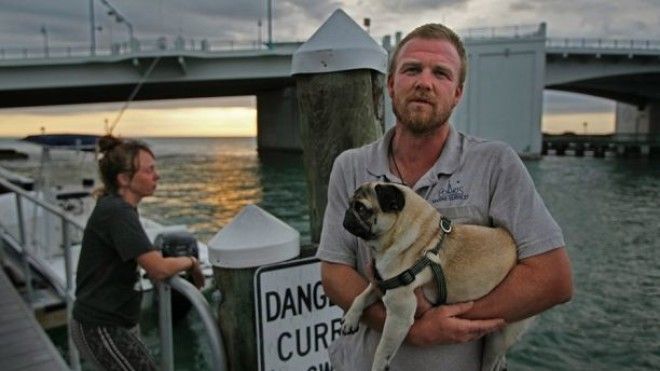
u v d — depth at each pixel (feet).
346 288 5.62
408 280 4.78
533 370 22.75
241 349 6.30
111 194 8.68
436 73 5.09
